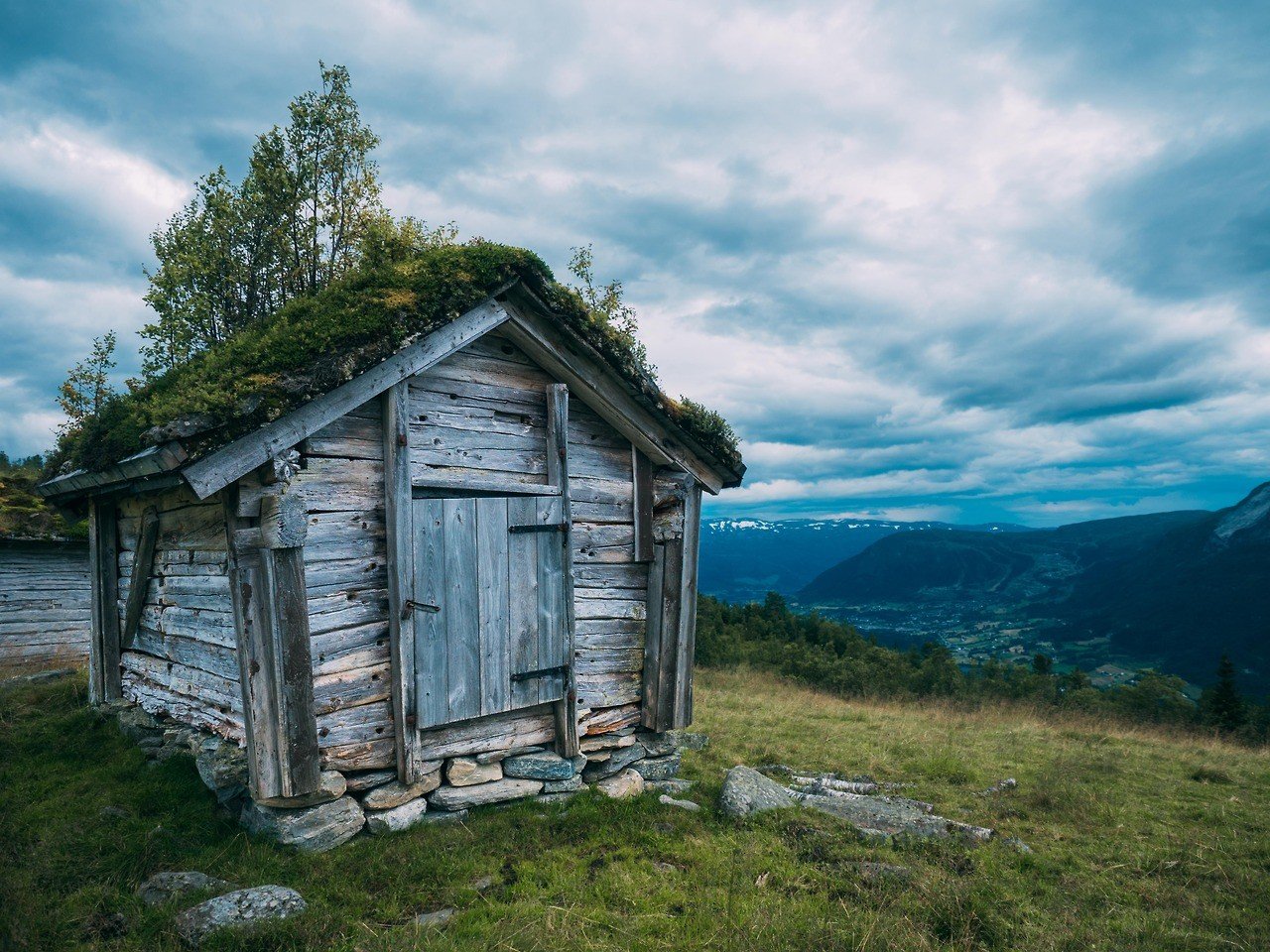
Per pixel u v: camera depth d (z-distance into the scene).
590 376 6.79
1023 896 4.97
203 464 4.68
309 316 5.87
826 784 7.96
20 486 15.49
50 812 5.62
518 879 4.93
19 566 13.85
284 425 5.02
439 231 12.48
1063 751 10.49
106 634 7.94
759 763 9.10
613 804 6.43
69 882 4.48
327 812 5.20
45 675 10.64
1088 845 6.27
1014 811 7.26
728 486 8.20
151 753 6.71
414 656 5.61
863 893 4.75
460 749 6.03
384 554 5.69
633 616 7.45
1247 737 15.33
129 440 5.32
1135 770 9.39
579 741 6.89
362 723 5.50
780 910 4.44
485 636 6.08
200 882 4.45
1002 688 38.47
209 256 12.48
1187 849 6.12
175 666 6.71
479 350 6.34
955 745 10.66
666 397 7.10
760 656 35.56
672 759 7.69
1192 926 4.68
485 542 6.11
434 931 4.00
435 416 5.98
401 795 5.60
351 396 5.33
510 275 6.05
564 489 6.69
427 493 5.96
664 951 3.96
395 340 5.38
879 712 14.00
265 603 4.96
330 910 4.22
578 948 3.95
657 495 7.66
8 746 7.25
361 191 13.23
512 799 6.30
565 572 6.70
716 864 5.24
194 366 7.09
